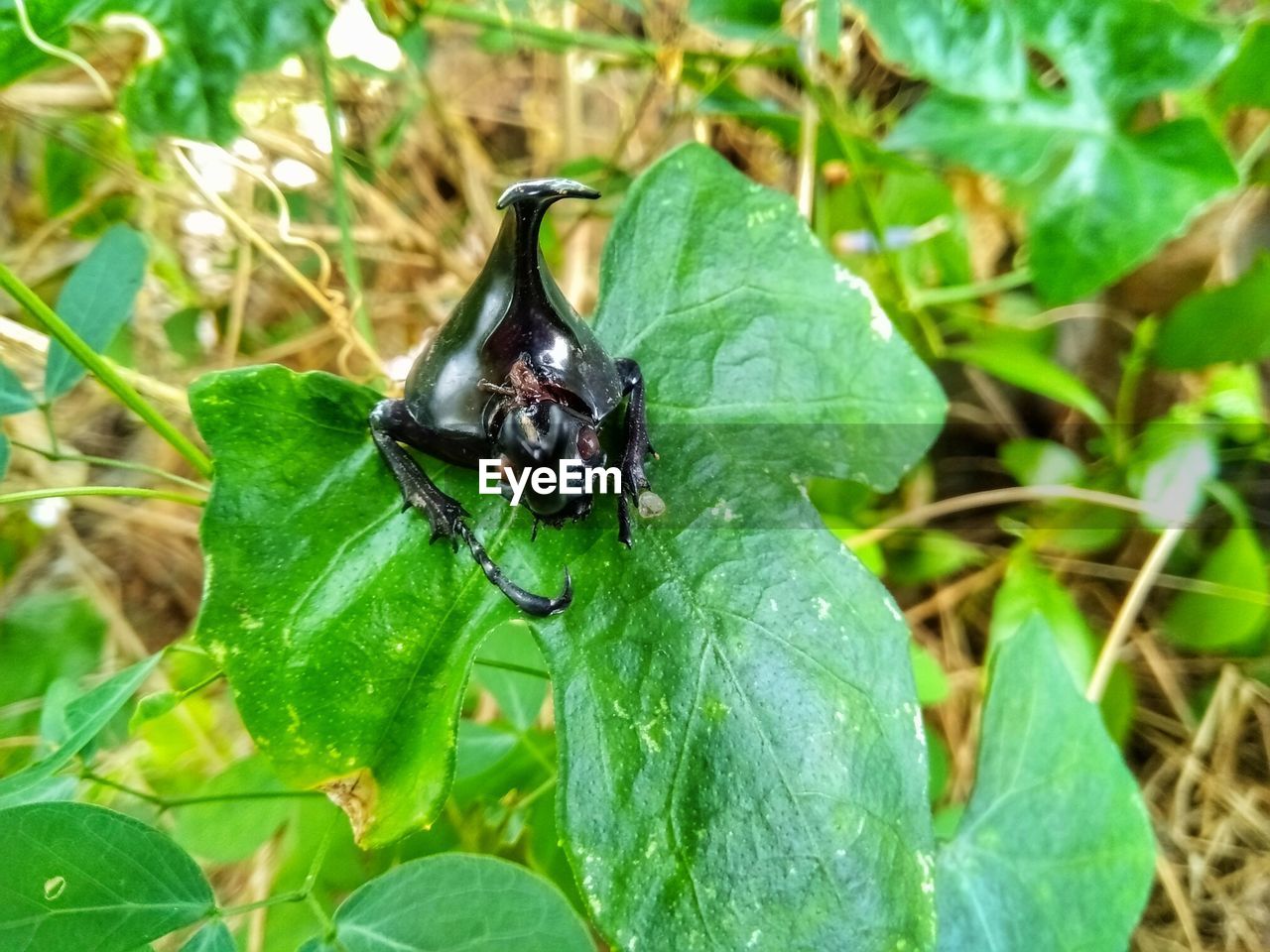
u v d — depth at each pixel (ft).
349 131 0.53
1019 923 0.35
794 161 0.62
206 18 0.36
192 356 0.54
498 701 0.40
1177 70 0.41
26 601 0.49
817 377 0.34
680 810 0.27
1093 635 0.61
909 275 0.58
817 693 0.28
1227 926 0.55
